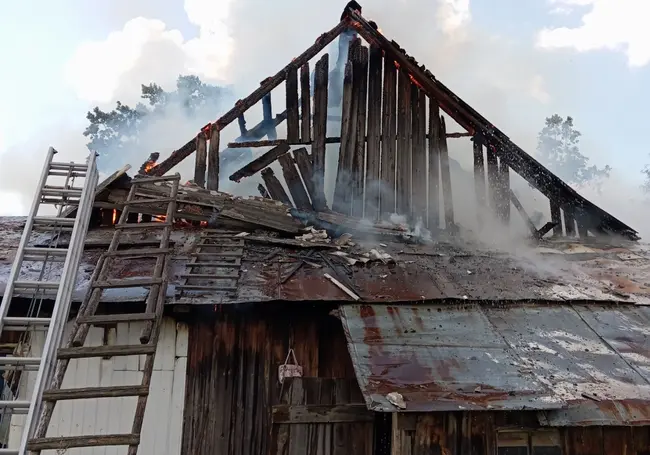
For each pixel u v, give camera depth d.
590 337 5.04
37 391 3.53
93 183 5.58
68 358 3.68
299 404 5.32
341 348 5.52
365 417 5.34
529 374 4.31
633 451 4.86
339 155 8.78
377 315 5.02
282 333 5.48
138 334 5.25
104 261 4.61
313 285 5.37
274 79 8.97
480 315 5.27
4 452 3.32
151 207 6.93
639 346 4.91
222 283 5.20
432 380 4.12
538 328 5.15
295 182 8.50
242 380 5.34
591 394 4.09
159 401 5.21
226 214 6.98
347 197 8.66
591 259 7.68
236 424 5.25
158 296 4.30
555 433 4.82
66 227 5.83
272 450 5.21
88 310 4.08
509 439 4.79
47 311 5.18
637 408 4.03
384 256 6.34
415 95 9.24
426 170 9.04
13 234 6.59
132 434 3.30
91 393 3.46
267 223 7.02
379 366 4.25
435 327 4.95
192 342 5.36
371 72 9.17
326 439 5.28
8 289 4.20
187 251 6.00
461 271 6.39
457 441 4.60
